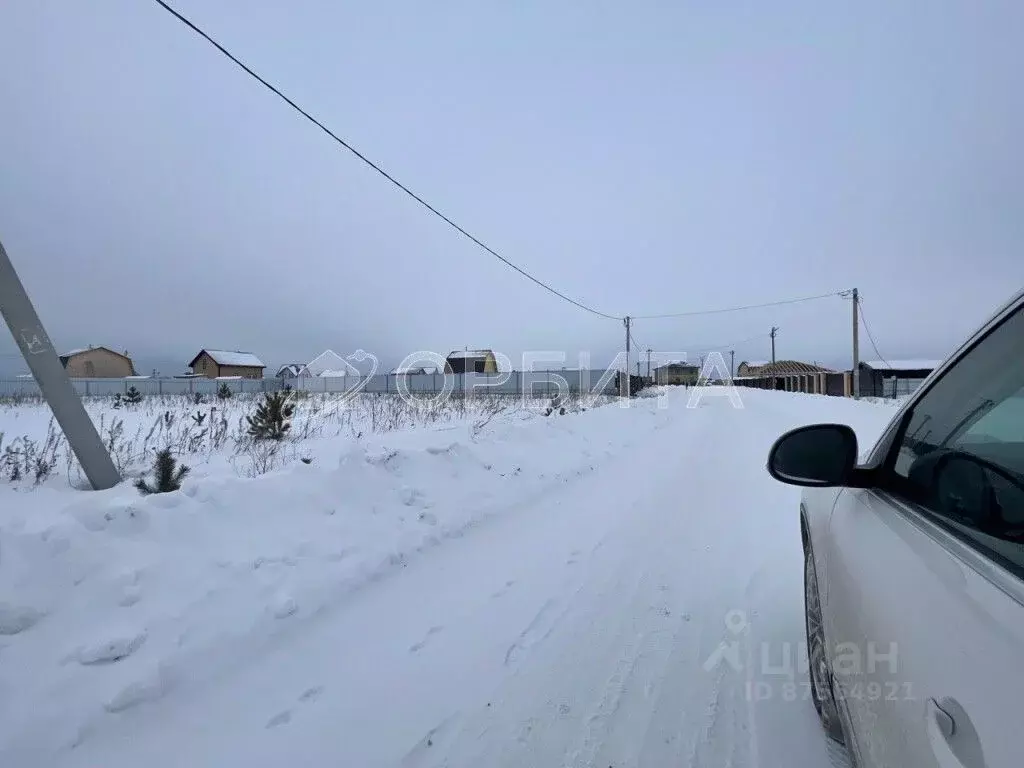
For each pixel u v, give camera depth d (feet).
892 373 155.22
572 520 20.27
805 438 7.00
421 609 12.92
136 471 20.76
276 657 10.80
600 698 9.52
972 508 4.79
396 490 18.90
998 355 5.16
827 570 7.05
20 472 18.94
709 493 24.82
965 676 3.47
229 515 13.94
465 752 8.26
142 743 8.34
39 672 8.82
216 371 236.02
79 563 10.71
